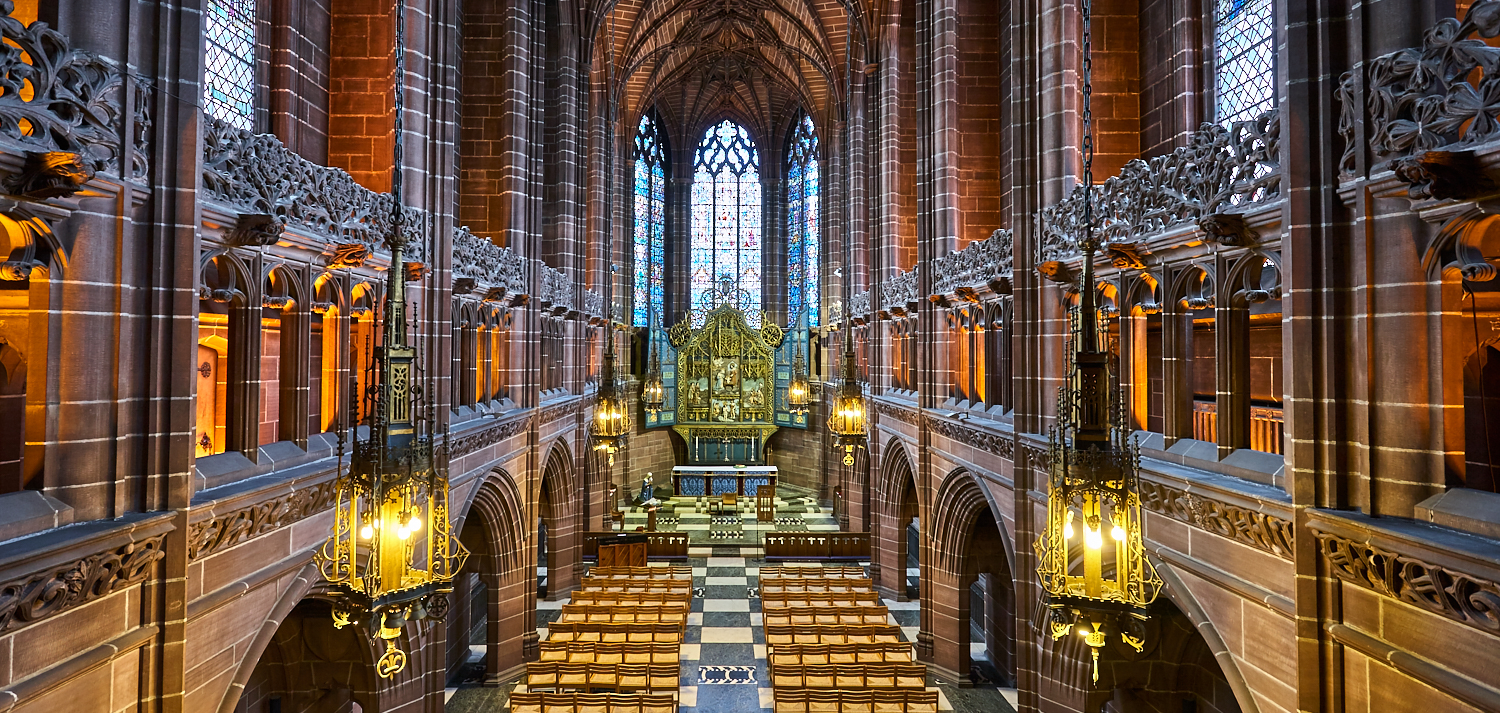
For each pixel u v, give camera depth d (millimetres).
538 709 14086
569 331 27000
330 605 12602
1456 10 6109
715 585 27688
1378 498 6594
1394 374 6500
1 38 5492
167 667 6875
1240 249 8469
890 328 27641
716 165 48156
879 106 27844
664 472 46281
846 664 15602
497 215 19562
